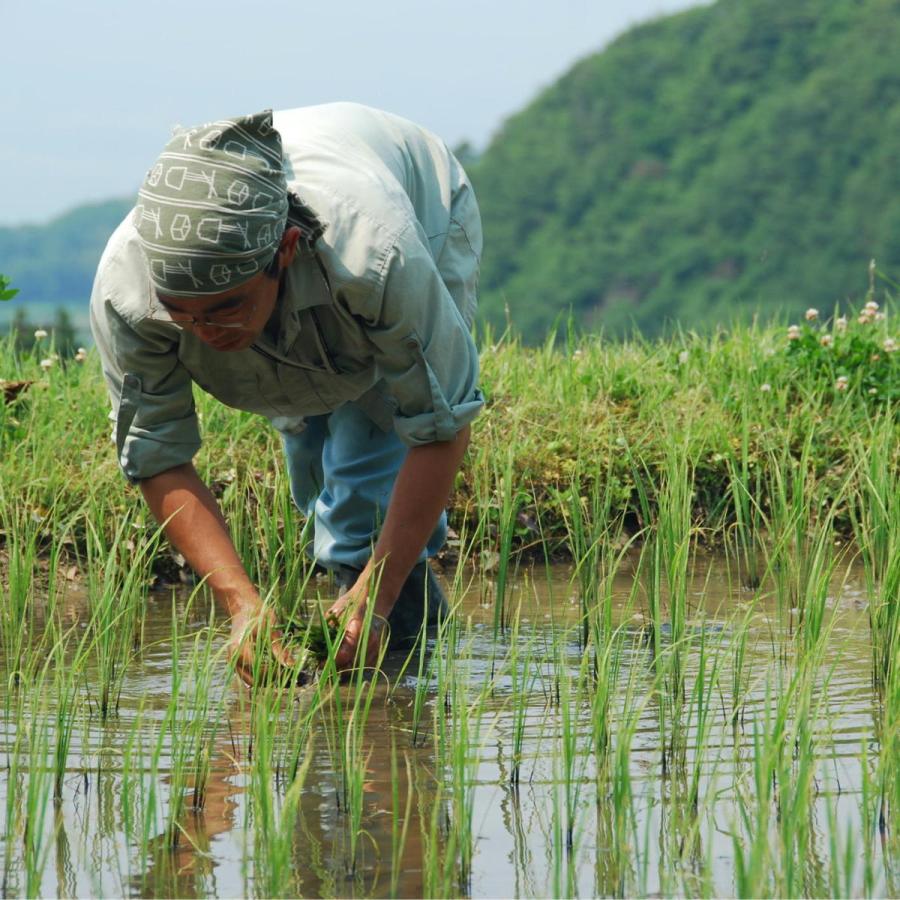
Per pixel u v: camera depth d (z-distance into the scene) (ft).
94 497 20.06
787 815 10.57
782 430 24.14
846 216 215.92
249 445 23.48
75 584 20.29
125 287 13.74
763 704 14.47
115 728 13.89
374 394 16.21
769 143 227.40
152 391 14.58
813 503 22.77
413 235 13.70
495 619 17.58
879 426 24.82
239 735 13.69
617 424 24.26
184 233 12.38
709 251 221.05
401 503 14.62
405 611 17.12
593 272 225.56
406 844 11.10
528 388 26.55
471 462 22.75
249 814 11.67
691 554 22.15
